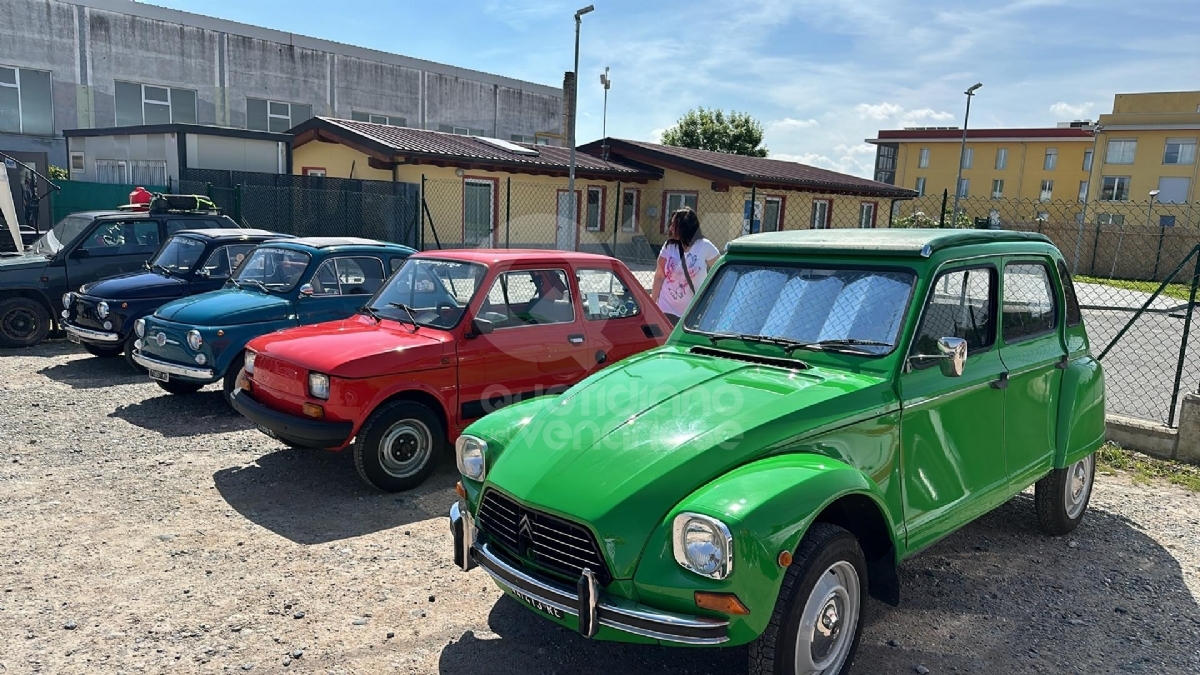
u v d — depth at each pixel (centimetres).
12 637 368
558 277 641
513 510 331
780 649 295
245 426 729
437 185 2144
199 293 905
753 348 404
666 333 699
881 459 352
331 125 2144
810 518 294
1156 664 365
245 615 394
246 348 612
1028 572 459
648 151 2694
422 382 566
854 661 358
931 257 381
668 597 288
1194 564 475
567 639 381
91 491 557
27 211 1580
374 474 555
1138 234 3091
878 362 365
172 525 503
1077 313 519
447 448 672
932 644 379
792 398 339
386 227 2008
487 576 445
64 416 745
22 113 2792
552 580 315
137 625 382
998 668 360
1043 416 465
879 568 355
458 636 381
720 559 277
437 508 545
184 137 1934
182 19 3119
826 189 2889
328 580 434
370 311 653
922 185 5969
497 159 2194
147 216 1127
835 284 401
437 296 624
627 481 305
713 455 310
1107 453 672
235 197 1521
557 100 4647
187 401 813
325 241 835
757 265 435
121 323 893
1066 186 5441
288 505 543
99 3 2911
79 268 1080
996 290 426
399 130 2381
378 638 377
